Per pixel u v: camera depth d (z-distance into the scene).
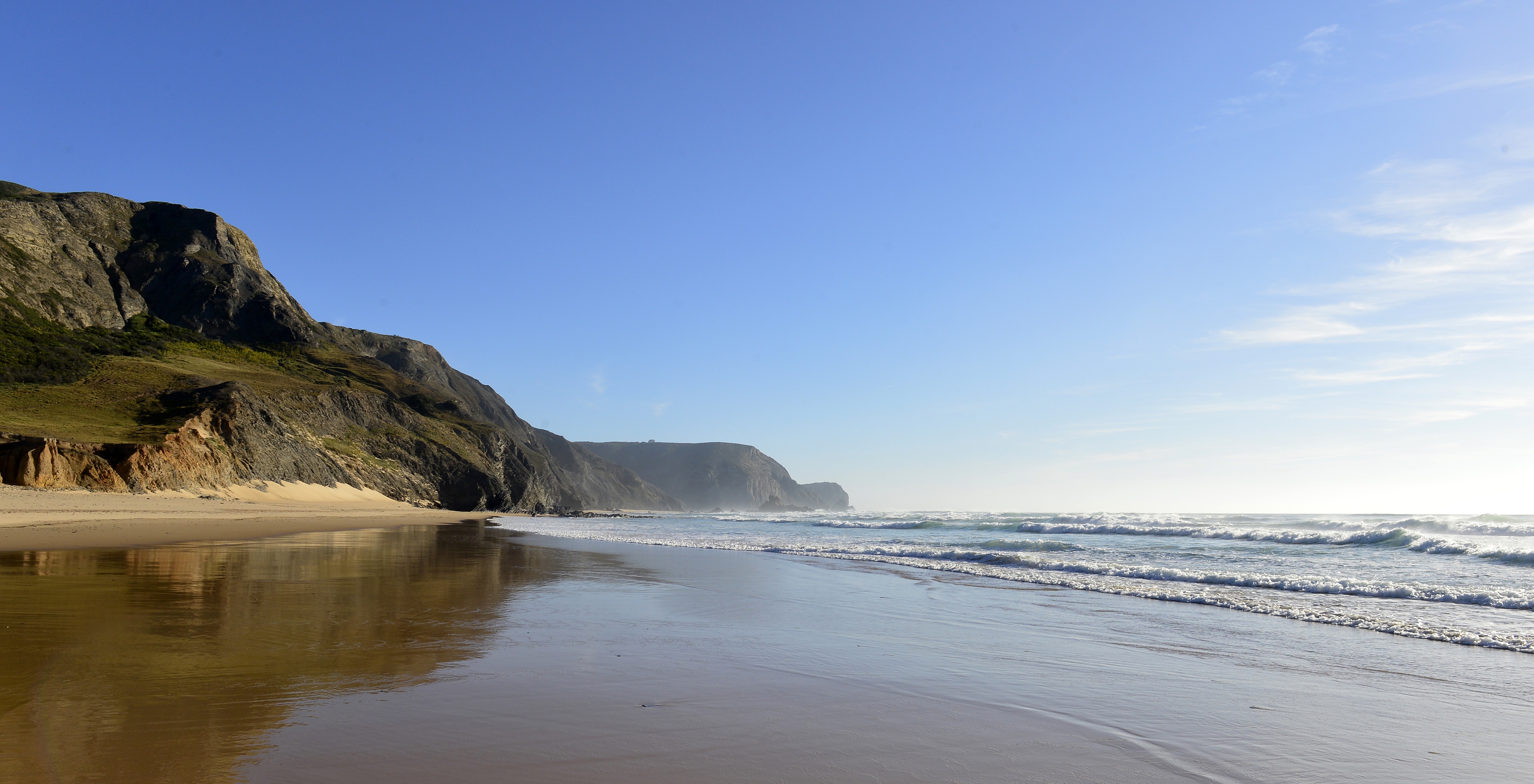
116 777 3.62
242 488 53.25
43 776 3.59
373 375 100.69
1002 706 5.56
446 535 31.38
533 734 4.60
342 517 45.59
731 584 13.68
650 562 18.69
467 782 3.76
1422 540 22.58
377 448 83.69
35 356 57.88
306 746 4.20
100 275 86.38
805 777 4.02
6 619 7.93
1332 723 5.31
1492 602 11.33
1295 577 14.47
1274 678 6.70
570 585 12.89
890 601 11.61
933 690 6.02
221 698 5.14
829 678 6.36
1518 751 4.77
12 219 79.81
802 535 36.88
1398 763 4.52
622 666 6.59
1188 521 43.97
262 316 98.44
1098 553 21.97
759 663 6.86
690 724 4.93
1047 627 9.27
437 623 8.51
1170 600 11.88
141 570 12.80
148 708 4.84
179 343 82.62
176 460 46.00
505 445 109.12
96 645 6.71
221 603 9.40
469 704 5.21
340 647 6.98
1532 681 6.71
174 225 100.94
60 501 31.94
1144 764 4.38
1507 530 31.56
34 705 4.84
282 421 65.94
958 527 43.09
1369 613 10.59
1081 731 4.99
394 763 4.00
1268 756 4.58
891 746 4.59
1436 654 7.90
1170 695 6.02
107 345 71.94
